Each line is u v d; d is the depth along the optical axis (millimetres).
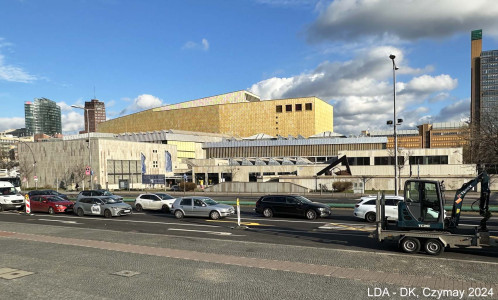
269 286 8656
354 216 22578
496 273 9703
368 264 10711
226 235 16391
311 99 119625
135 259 11570
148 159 84000
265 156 93938
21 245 14211
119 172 76000
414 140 154000
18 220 23203
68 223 21359
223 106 127562
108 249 13180
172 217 23953
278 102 123125
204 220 22141
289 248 13125
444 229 12289
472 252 12523
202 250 12898
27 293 8383
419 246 12188
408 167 55812
